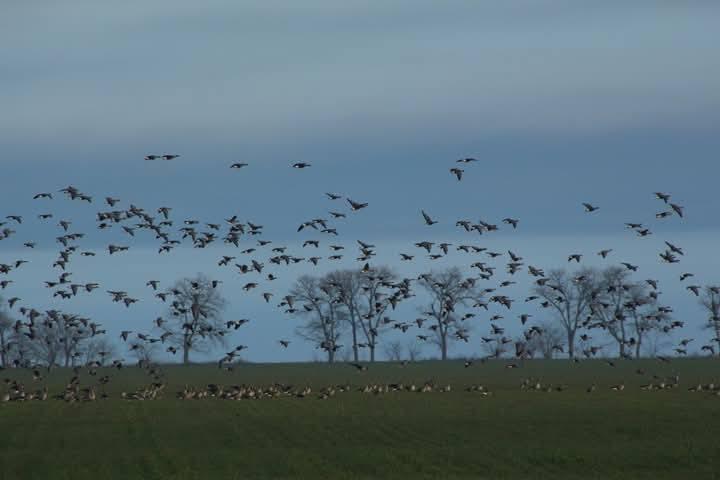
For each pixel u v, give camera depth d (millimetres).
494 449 57406
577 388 111562
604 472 49000
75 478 49750
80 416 83188
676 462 51625
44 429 73125
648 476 47625
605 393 102188
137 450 60125
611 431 65562
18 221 69000
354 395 103375
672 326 84125
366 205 57906
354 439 63500
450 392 106375
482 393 103812
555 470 49875
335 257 72625
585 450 56375
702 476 47375
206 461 54781
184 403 96000
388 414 79875
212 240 71125
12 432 71250
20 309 76062
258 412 83875
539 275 73375
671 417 74250
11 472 52156
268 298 74125
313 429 69688
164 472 51094
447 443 60688
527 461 52844
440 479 47219
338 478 48312
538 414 78062
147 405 93938
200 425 74125
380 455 55750
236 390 103562
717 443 58188
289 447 60156
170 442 63844
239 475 49656
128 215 69000
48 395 112125
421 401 93500
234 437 65875
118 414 84625
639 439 60969
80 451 60219
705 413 77188
